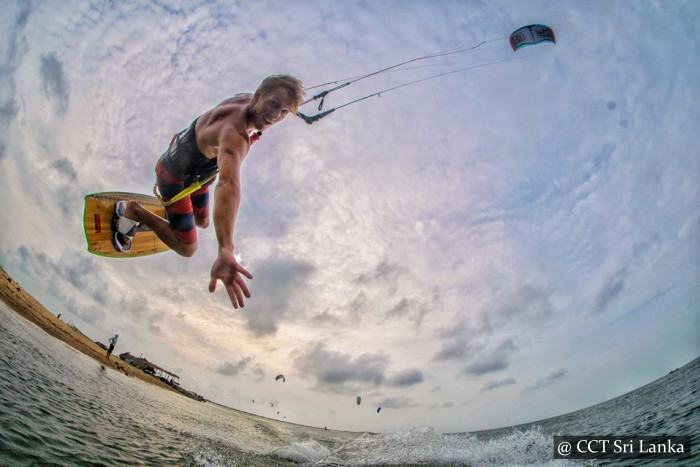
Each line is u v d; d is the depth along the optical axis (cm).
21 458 238
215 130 294
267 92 282
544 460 492
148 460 332
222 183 232
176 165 341
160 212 504
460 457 535
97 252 432
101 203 439
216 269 181
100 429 383
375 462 529
